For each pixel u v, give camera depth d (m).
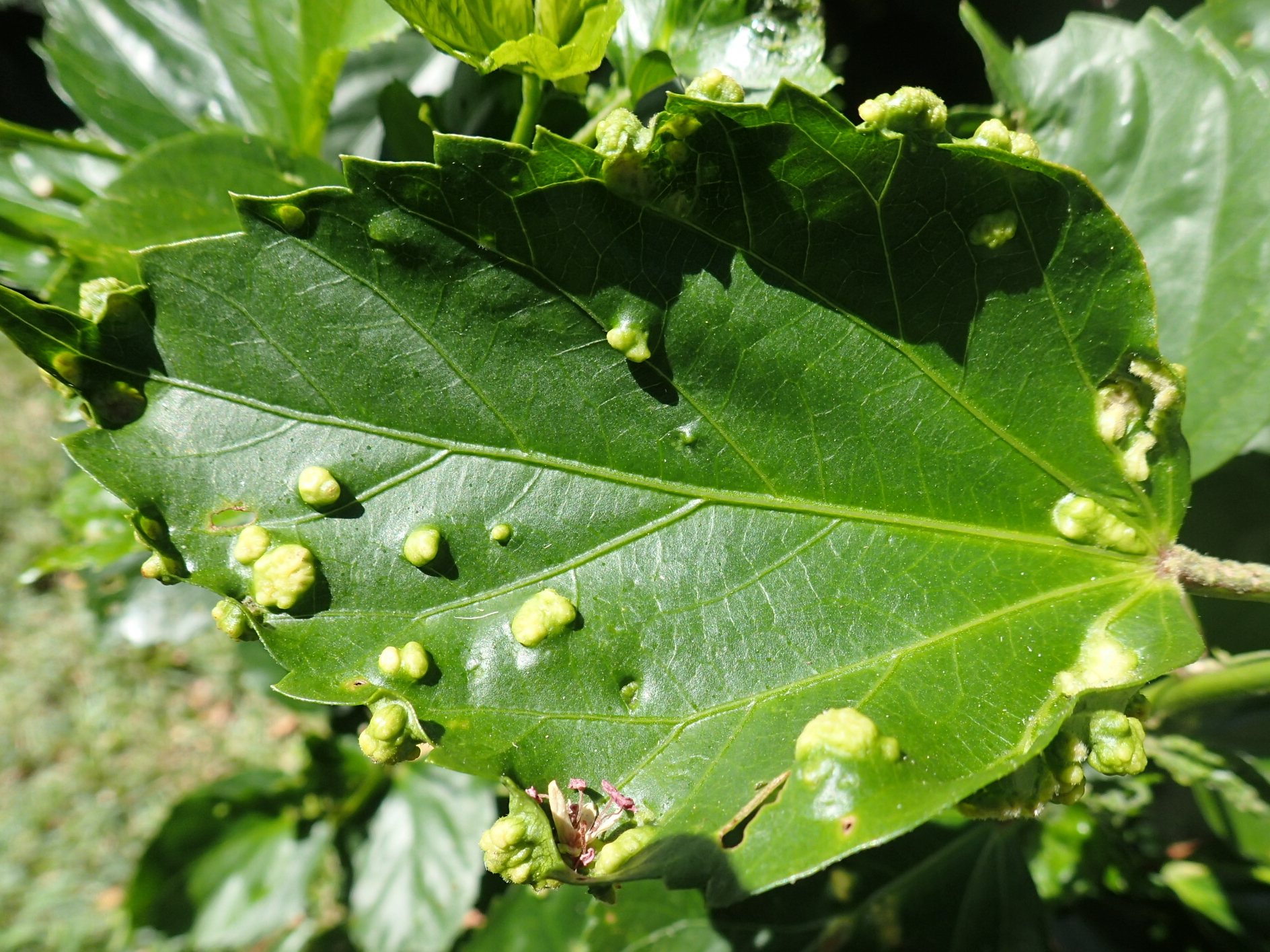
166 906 0.21
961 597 0.10
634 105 0.11
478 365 0.09
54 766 0.35
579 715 0.09
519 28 0.10
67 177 0.13
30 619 0.37
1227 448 0.12
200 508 0.09
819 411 0.10
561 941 0.17
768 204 0.09
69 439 0.09
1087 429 0.10
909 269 0.09
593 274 0.09
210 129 0.13
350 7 0.12
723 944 0.15
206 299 0.09
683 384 0.10
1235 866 0.16
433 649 0.09
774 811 0.08
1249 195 0.12
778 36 0.11
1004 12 0.16
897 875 0.15
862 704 0.09
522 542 0.10
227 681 0.35
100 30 0.14
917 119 0.08
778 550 0.10
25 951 0.31
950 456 0.10
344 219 0.09
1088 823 0.15
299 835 0.21
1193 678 0.13
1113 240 0.09
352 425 0.09
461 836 0.20
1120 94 0.13
